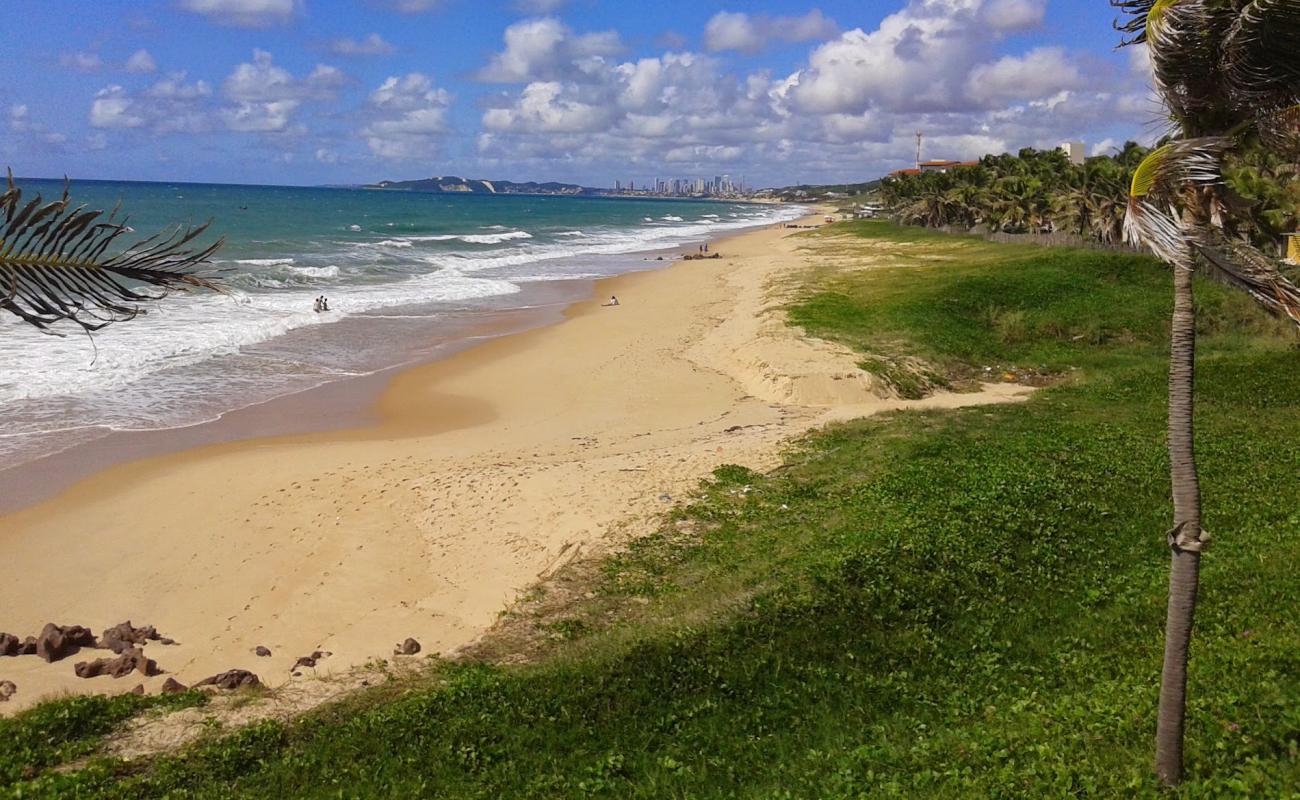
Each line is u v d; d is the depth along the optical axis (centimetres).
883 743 987
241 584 1531
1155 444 1967
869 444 2048
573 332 3750
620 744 1040
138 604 1473
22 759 1012
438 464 2053
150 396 2611
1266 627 1097
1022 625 1238
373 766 1001
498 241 9000
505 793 953
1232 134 653
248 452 2177
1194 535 759
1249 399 2420
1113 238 5275
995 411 2395
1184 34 604
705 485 1823
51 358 2905
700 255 7156
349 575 1549
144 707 1136
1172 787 796
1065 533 1502
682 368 3053
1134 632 1167
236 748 1028
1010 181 7275
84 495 1895
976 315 3591
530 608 1385
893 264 5422
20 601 1476
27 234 399
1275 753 827
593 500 1755
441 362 3178
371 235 8925
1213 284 3762
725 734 1049
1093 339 3303
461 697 1122
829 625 1244
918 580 1341
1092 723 930
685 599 1355
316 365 3077
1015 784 840
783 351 2991
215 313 3844
